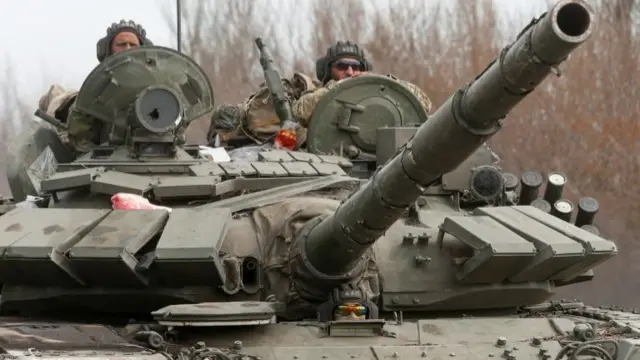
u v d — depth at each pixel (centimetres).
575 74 6700
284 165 3466
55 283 2881
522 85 2150
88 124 3578
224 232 2897
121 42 4244
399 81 3875
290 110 4016
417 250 3156
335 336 2789
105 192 3198
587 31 2006
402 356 2694
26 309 3014
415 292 3089
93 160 3400
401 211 2634
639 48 6706
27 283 2905
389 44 7025
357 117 3784
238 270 2986
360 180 3444
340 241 2777
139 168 3359
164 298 2916
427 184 2522
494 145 6650
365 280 3034
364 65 4391
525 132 6694
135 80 3503
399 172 2503
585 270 3183
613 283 6475
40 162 3738
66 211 3008
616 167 6669
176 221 2934
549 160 6669
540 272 3075
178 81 3553
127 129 3450
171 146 3416
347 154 3772
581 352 2662
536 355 2734
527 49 2078
